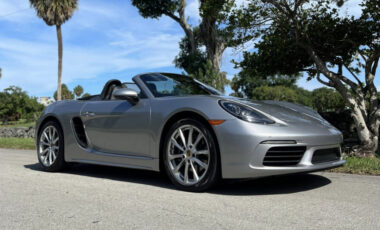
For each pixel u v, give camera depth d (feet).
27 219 7.33
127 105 12.00
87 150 13.09
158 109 10.96
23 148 28.81
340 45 21.09
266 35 21.57
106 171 14.24
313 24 21.08
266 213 7.69
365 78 20.51
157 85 12.14
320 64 20.24
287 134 9.39
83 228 6.72
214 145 9.66
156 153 10.87
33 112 154.92
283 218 7.29
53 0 75.05
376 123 19.34
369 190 10.18
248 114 9.66
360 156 18.99
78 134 13.61
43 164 14.42
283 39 21.50
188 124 10.16
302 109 12.45
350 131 23.50
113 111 12.28
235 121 9.46
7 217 7.48
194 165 10.09
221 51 55.36
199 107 10.01
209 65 40.83
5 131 50.03
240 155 9.26
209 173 9.70
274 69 23.49
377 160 16.15
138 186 10.91
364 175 12.80
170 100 10.95
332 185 10.90
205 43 56.54
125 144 11.82
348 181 11.56
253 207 8.22
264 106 10.73
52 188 10.57
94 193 9.83
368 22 20.13
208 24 54.34
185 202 8.73
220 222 7.03
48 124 14.48
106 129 12.44
